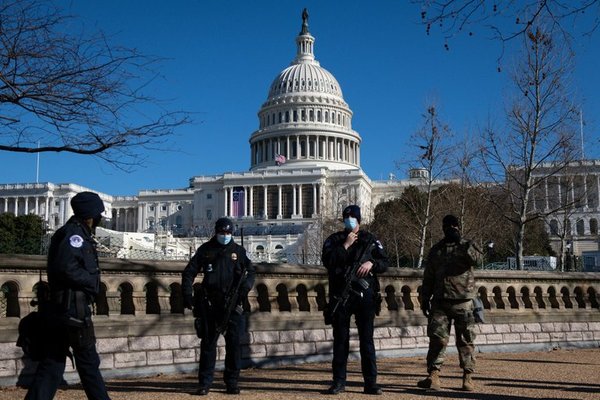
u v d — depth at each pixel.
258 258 67.19
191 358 12.23
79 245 7.09
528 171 32.09
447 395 9.59
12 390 9.86
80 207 7.32
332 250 9.92
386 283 15.51
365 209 117.06
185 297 9.30
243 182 160.75
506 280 17.75
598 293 19.55
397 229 62.56
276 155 166.38
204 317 9.47
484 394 9.68
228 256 9.56
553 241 96.25
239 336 9.62
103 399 7.17
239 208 159.62
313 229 90.75
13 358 10.27
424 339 15.75
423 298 10.80
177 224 179.50
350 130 175.62
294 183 156.25
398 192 165.12
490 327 16.91
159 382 10.84
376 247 9.98
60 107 11.95
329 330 14.18
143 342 11.72
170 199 181.62
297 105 172.50
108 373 11.15
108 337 11.35
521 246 31.78
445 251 10.56
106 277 11.67
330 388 9.58
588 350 17.80
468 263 10.45
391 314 15.37
